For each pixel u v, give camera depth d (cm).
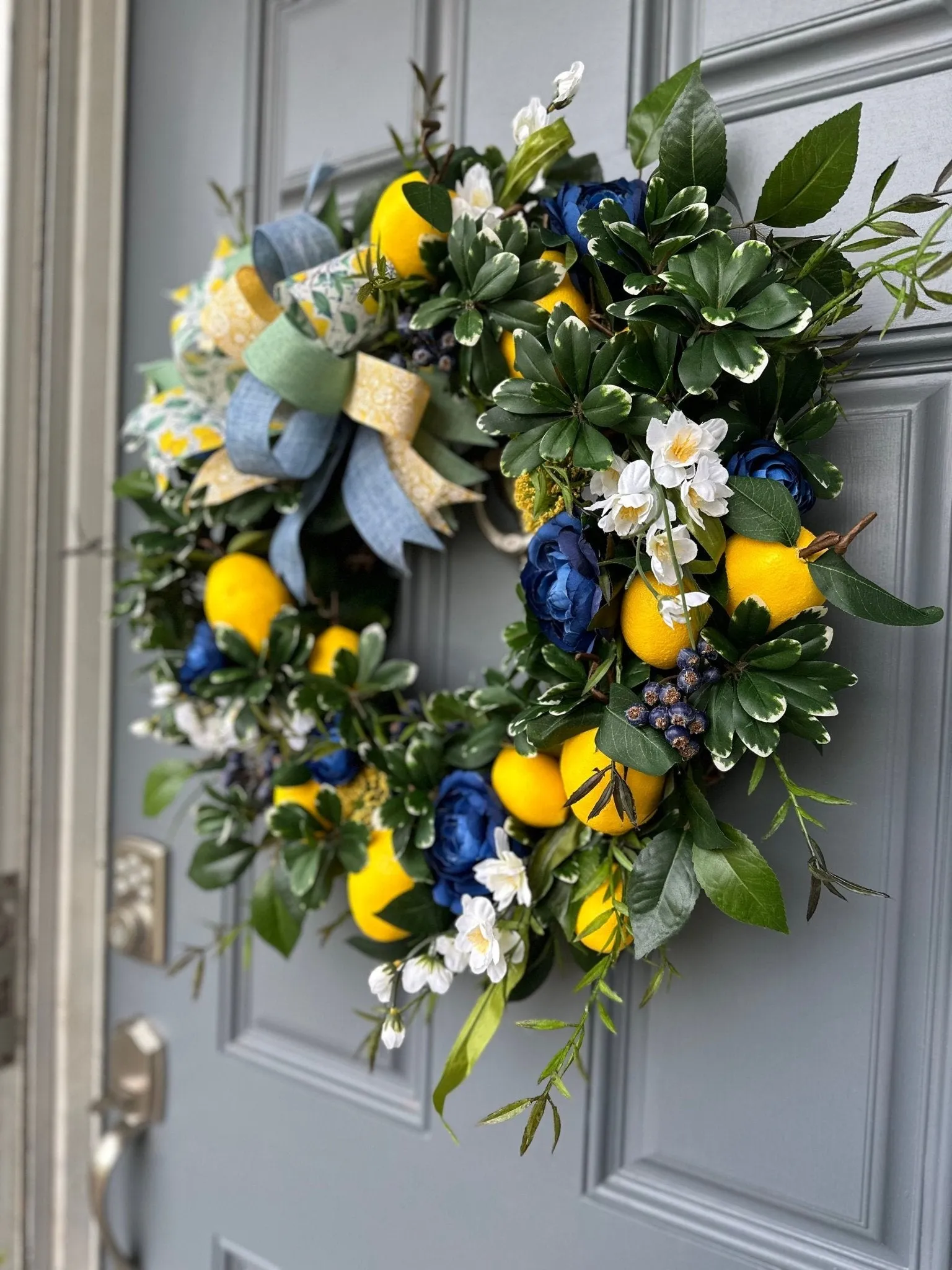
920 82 53
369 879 59
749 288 46
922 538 54
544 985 65
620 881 50
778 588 45
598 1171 64
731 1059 60
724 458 48
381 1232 74
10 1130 94
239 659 63
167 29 84
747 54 57
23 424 88
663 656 47
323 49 75
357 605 68
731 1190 60
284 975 81
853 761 55
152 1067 89
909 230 45
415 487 60
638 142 53
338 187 75
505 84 66
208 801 85
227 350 62
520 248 52
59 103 86
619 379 48
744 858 47
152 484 74
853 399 55
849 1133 56
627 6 61
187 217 84
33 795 91
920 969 54
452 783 55
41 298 87
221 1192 85
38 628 90
